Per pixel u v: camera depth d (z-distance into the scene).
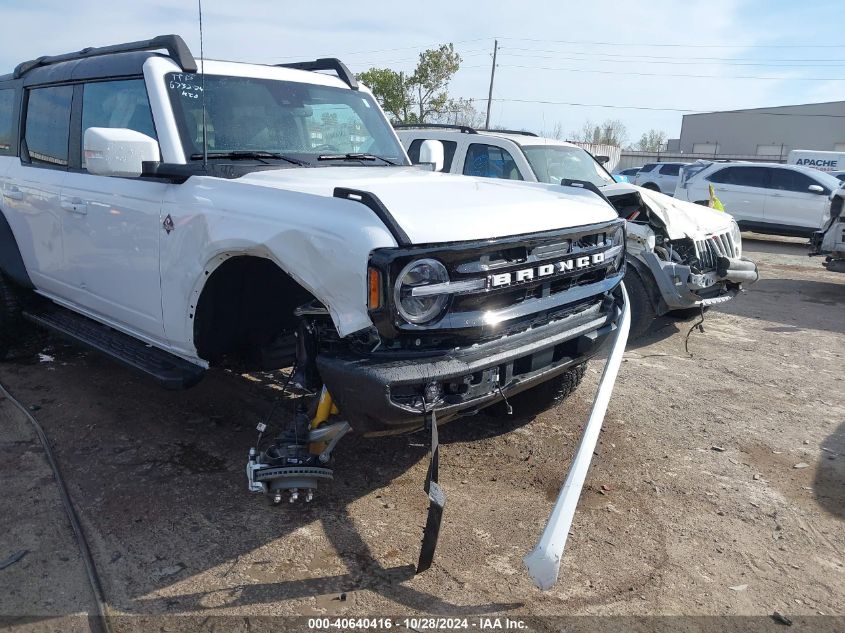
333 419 3.22
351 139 4.62
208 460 3.99
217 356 3.70
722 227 6.95
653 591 2.98
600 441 4.44
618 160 45.91
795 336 7.36
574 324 3.58
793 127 63.19
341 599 2.85
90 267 4.25
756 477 4.04
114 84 4.14
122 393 4.93
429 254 2.73
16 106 5.16
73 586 2.90
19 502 3.51
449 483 3.84
